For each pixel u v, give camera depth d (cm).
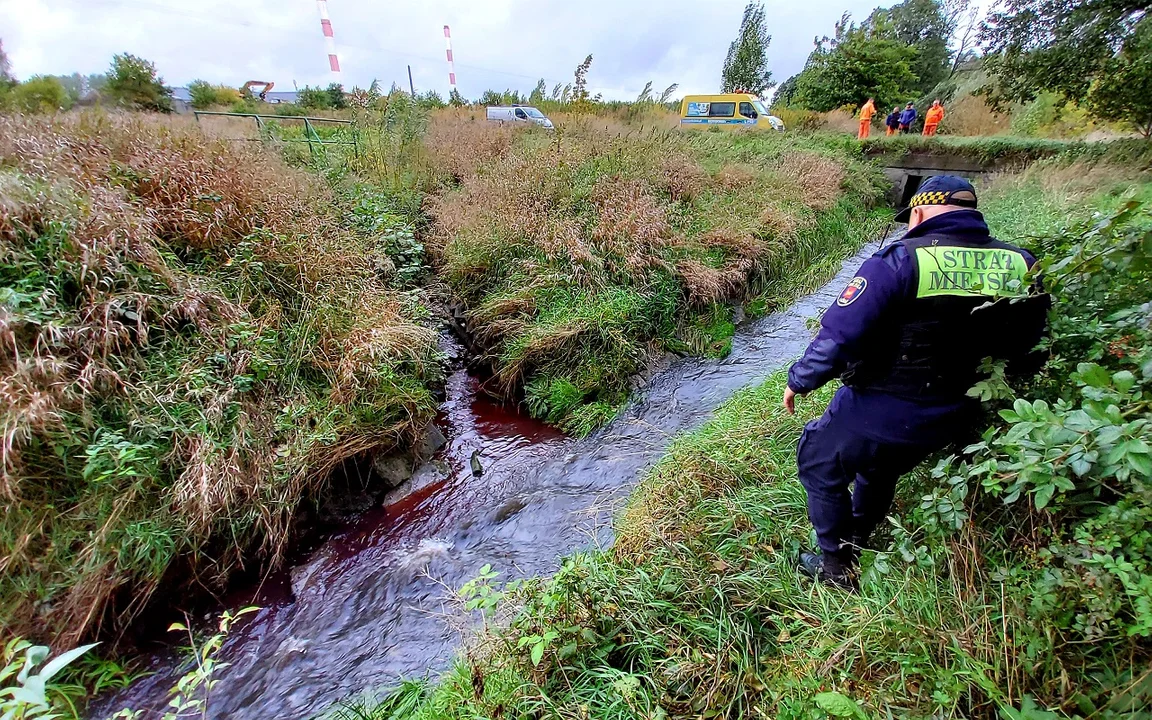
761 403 369
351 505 357
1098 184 701
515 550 317
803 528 237
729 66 2833
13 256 297
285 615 288
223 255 411
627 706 177
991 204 799
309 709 238
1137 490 116
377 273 527
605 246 577
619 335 493
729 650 189
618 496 347
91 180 379
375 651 263
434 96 1309
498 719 180
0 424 240
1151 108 861
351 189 661
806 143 1259
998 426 172
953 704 134
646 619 206
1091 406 114
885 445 172
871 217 1035
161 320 330
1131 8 827
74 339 287
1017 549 166
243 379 331
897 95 1728
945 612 161
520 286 541
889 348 169
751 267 667
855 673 158
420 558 319
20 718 119
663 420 436
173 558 284
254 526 306
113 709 240
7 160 372
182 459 291
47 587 246
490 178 729
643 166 786
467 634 250
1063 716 119
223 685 251
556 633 183
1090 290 165
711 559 235
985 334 162
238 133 681
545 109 1355
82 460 265
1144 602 111
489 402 489
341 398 365
